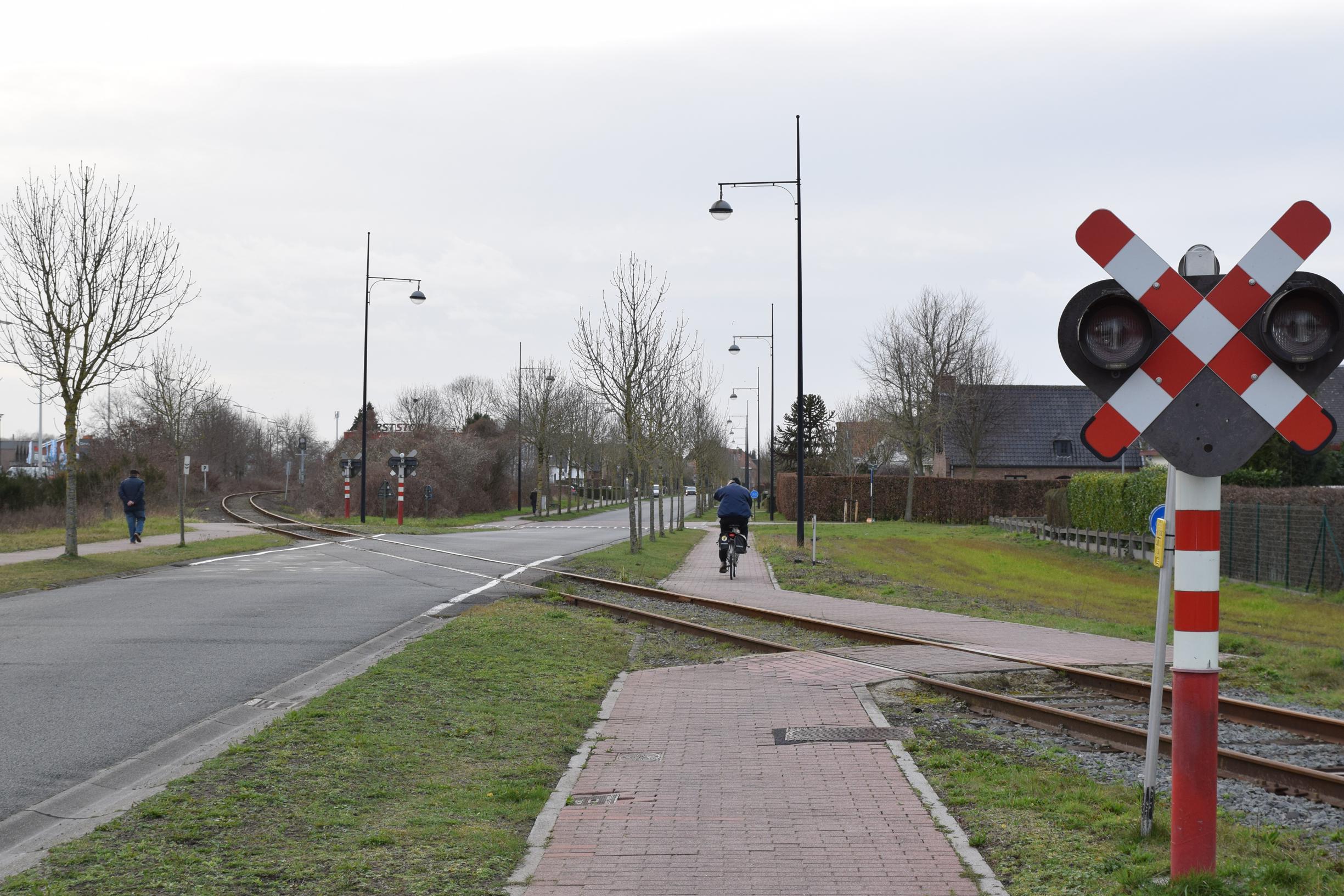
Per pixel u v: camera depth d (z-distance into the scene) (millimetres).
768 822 6098
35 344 21359
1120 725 8758
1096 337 4570
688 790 6809
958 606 18984
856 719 9062
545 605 16797
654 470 41469
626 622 15484
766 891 4984
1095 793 6711
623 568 24406
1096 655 13203
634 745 8117
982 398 64750
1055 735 9062
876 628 15367
